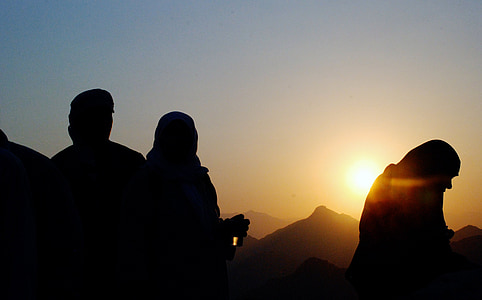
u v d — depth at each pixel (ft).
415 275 14.23
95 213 12.50
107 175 13.05
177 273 11.27
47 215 8.14
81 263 8.41
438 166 14.49
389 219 14.44
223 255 12.21
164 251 11.32
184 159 12.05
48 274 8.02
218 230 12.20
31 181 8.11
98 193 12.69
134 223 11.23
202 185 12.42
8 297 6.77
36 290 7.63
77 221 8.52
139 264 11.03
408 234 14.35
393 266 14.30
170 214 11.45
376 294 14.51
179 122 11.76
